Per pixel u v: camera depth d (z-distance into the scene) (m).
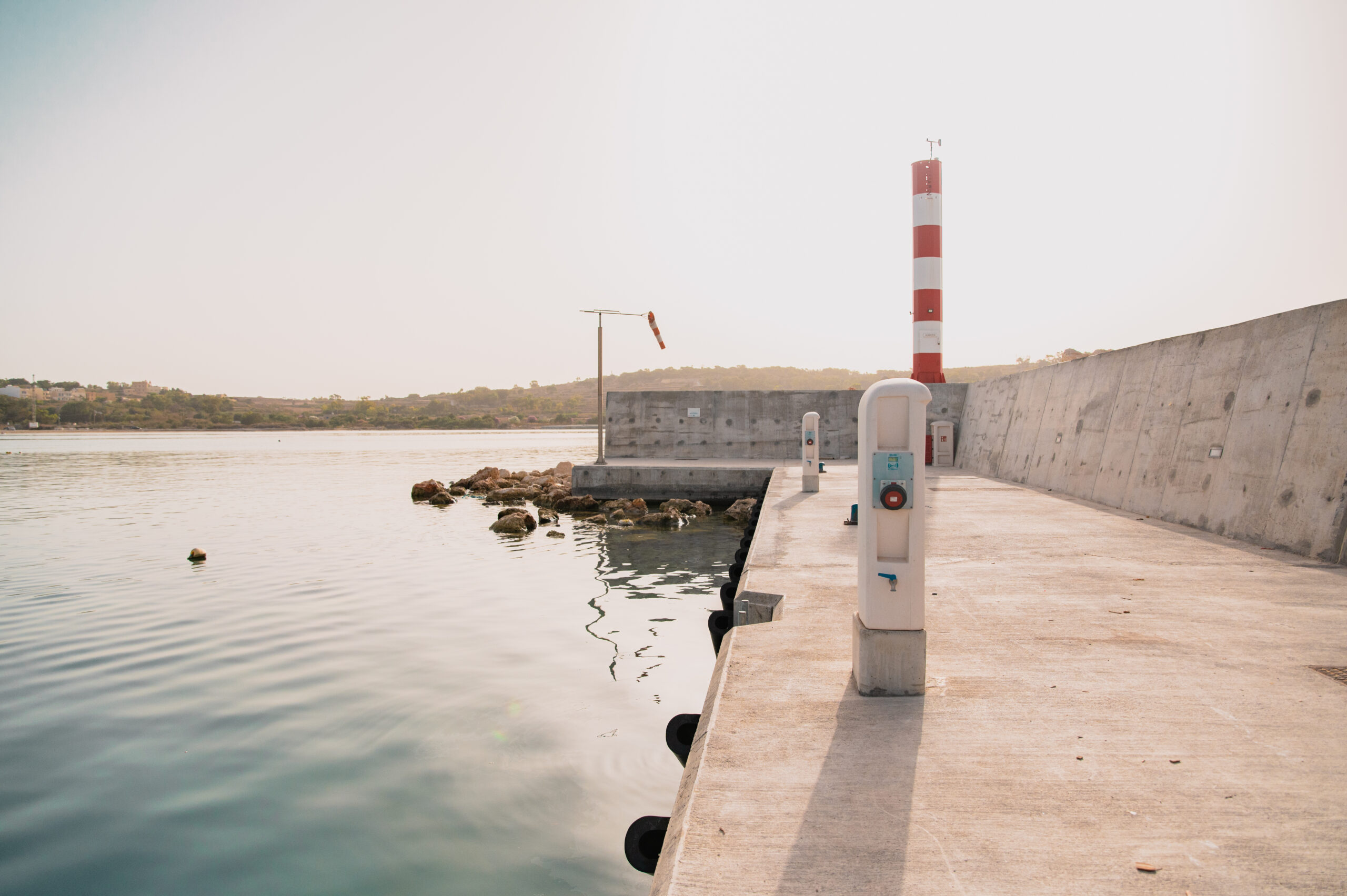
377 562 14.20
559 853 4.39
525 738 6.01
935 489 16.05
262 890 4.07
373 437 138.00
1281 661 4.65
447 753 5.73
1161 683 4.29
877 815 2.91
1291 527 8.39
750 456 26.78
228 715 6.51
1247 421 9.66
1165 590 6.57
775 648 5.09
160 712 6.59
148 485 32.78
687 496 22.45
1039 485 16.59
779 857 2.64
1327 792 3.04
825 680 4.45
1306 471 8.37
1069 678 4.39
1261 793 3.04
